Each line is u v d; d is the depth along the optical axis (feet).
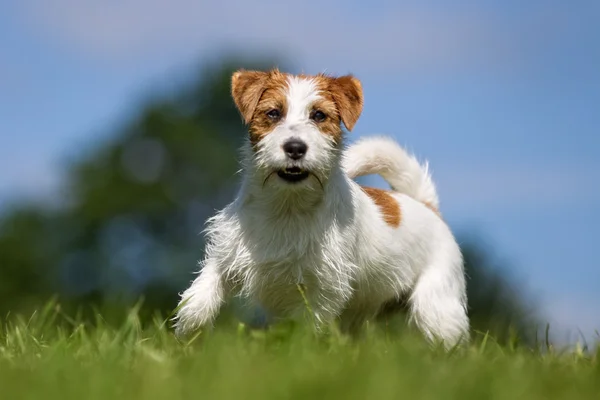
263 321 26.58
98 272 127.95
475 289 90.27
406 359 18.13
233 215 24.36
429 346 24.43
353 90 24.79
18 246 129.70
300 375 16.28
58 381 16.11
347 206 24.49
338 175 24.39
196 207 132.16
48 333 24.54
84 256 130.82
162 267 125.70
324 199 23.81
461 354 20.97
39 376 16.48
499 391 16.07
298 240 23.66
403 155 29.35
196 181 132.46
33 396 15.07
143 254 129.39
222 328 23.90
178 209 130.72
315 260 23.71
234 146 136.67
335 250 23.86
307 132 23.20
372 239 25.52
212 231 24.80
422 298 26.76
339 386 15.46
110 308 32.01
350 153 28.50
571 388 16.70
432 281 27.09
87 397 15.08
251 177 23.97
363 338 24.88
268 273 23.97
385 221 26.17
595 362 19.81
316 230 23.67
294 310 24.23
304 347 18.92
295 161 22.84
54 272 129.90
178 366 17.83
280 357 18.22
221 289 24.48
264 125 23.98
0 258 128.16
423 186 29.55
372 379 15.79
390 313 27.86
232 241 24.11
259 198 23.88
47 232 134.31
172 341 21.97
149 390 15.40
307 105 23.85
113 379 16.19
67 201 137.59
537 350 22.67
